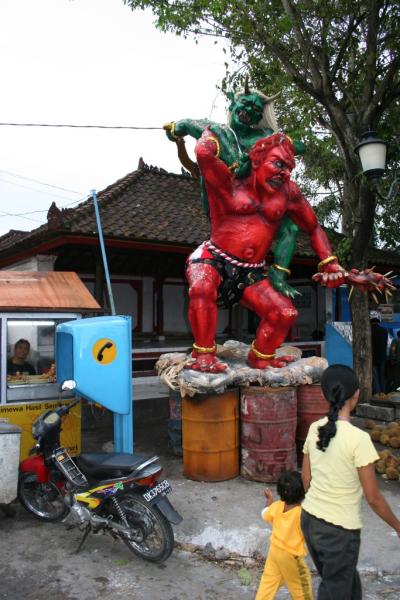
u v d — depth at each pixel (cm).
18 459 452
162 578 369
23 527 454
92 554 404
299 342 1150
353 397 268
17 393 539
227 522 442
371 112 831
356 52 938
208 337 554
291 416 545
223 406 543
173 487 528
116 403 493
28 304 546
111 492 389
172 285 1241
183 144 616
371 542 404
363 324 877
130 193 1107
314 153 1138
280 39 880
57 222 802
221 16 803
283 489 291
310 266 1247
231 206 552
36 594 348
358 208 856
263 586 294
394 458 586
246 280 571
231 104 590
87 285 1098
